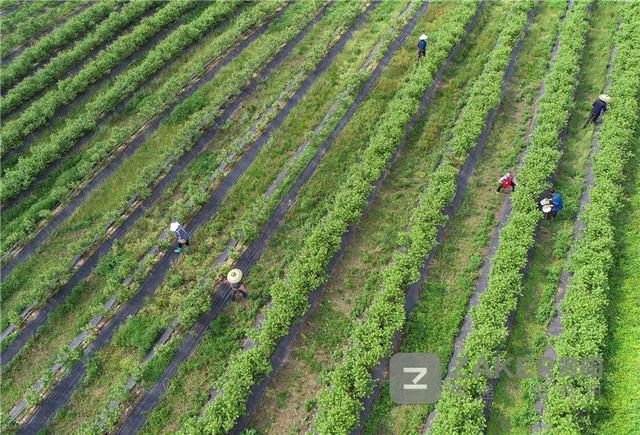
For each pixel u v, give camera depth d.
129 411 20.44
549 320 21.81
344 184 26.64
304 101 31.92
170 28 38.12
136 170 28.95
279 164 28.61
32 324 23.30
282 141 29.81
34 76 33.91
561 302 21.50
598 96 30.62
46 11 40.41
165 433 19.86
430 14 37.31
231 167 28.80
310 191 27.12
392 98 31.66
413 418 19.64
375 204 26.53
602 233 23.12
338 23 36.88
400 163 28.27
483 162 27.97
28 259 25.59
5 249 25.28
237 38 36.78
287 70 34.28
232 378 20.03
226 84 32.91
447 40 33.66
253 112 31.92
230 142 30.17
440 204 24.89
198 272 24.25
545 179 26.23
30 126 30.86
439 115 30.44
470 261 23.94
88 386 21.31
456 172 26.44
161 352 21.45
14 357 22.25
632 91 28.97
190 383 21.02
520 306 22.34
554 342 20.47
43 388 21.14
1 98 32.94
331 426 18.47
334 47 35.56
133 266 24.53
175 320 22.70
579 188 26.02
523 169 26.03
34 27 38.12
